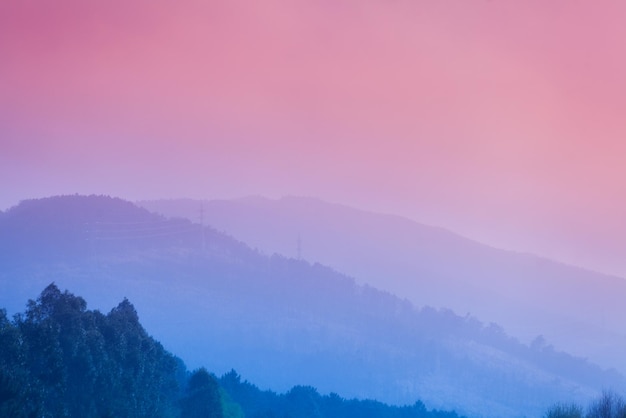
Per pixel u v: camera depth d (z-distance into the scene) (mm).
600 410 110625
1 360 84750
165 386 129500
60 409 91875
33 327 96938
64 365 98125
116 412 102125
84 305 113875
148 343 125375
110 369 106250
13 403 77812
